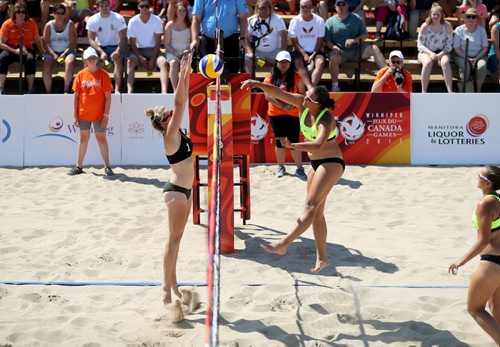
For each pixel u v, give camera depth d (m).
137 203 9.39
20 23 12.48
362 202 9.47
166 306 5.55
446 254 7.40
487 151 11.43
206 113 7.71
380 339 5.25
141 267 6.95
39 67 13.43
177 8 12.20
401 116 11.36
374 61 13.12
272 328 5.40
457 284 6.46
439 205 9.32
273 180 10.47
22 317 5.63
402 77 11.74
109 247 7.54
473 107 11.38
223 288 6.26
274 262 7.12
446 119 11.38
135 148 11.36
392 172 10.94
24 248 7.54
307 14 12.48
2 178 10.69
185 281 6.55
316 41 12.55
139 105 11.31
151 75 12.60
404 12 13.68
